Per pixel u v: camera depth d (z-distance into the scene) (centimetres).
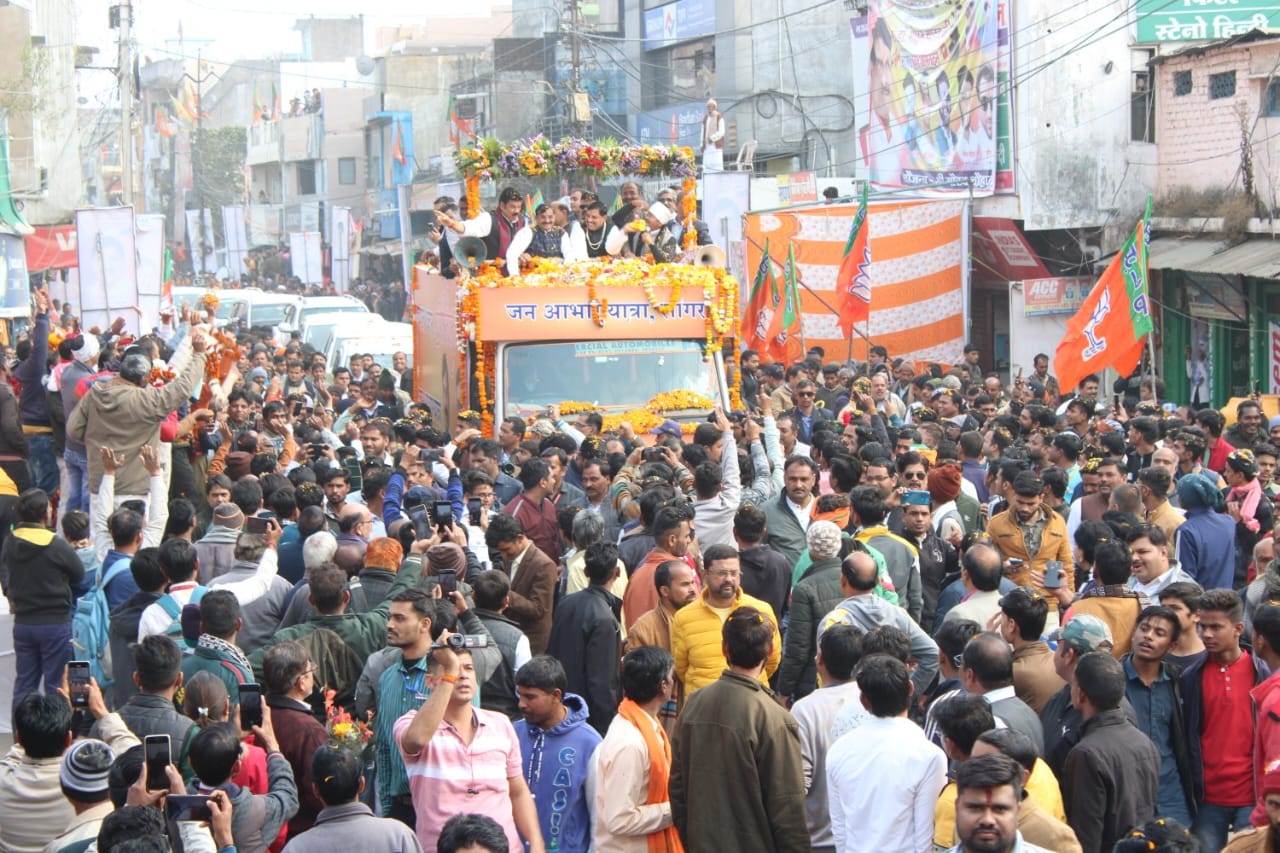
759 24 3975
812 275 2789
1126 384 2541
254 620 849
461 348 1558
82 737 625
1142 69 2762
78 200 3962
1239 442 1367
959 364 2488
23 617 985
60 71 3925
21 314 3206
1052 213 2812
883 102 3192
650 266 1570
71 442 1234
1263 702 655
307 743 664
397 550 842
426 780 618
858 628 695
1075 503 1099
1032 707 695
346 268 6041
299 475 1145
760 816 633
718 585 759
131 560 865
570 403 1530
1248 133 2391
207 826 531
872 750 584
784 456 1305
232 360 1320
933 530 1001
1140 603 793
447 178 6003
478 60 6906
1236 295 2414
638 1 4734
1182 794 715
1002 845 466
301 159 7825
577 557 934
